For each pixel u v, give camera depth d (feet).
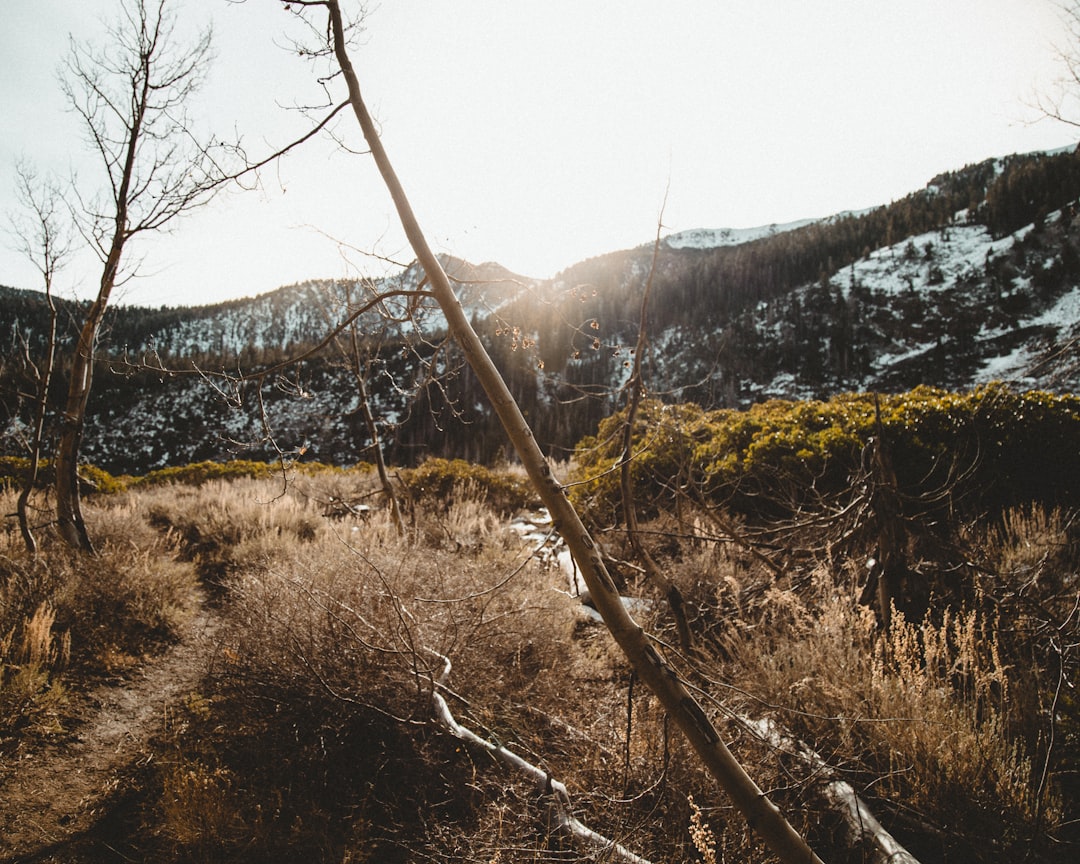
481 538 22.66
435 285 5.27
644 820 6.81
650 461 21.99
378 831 7.93
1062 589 10.58
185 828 7.62
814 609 11.63
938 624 10.14
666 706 4.77
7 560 15.96
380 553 14.11
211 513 27.94
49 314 19.47
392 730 9.07
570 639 13.29
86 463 45.16
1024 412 17.85
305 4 5.33
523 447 5.03
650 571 10.77
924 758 7.41
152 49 18.89
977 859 6.49
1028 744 7.64
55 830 8.38
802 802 7.02
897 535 11.18
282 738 9.27
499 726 9.71
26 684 11.03
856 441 19.16
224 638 11.20
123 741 10.73
